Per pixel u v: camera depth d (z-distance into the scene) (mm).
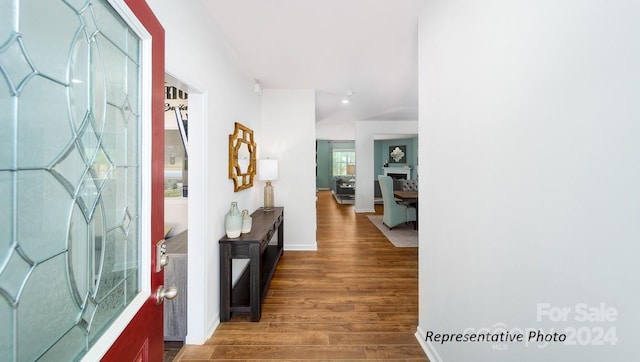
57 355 555
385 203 4977
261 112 3613
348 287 2504
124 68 765
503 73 902
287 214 3674
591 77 599
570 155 654
